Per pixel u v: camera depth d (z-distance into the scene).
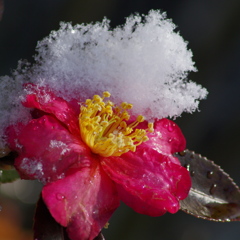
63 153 0.75
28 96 0.75
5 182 0.78
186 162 0.79
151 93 0.77
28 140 0.74
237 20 1.38
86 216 0.74
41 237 0.74
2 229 1.27
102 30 0.77
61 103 0.76
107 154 0.76
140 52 0.77
